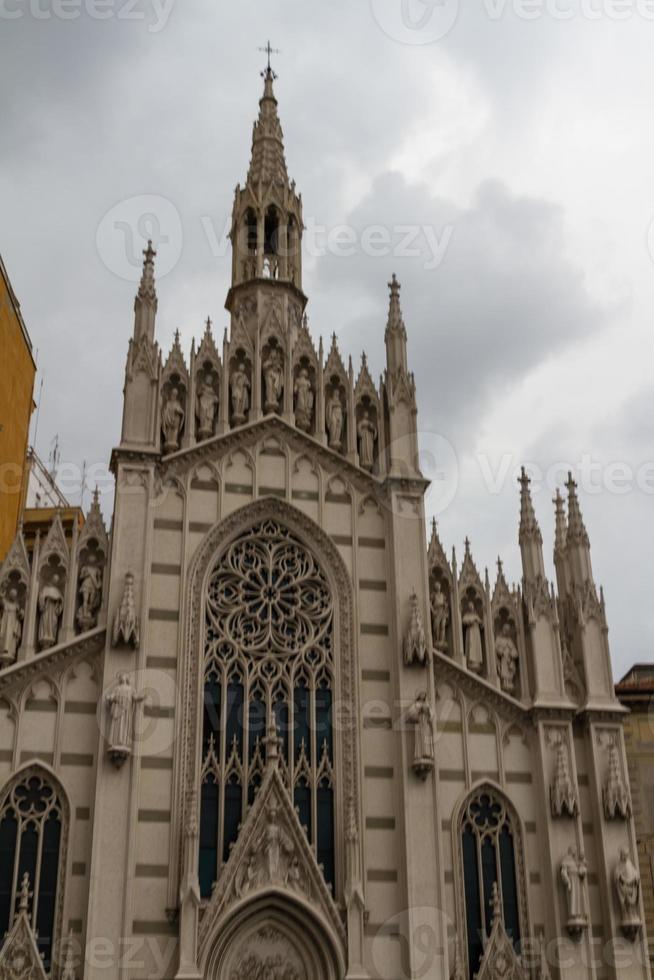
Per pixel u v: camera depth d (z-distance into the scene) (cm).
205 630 4334
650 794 5066
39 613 4247
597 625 4666
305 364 4909
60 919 3812
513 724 4453
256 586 4453
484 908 4166
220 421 4688
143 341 4669
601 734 4462
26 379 5909
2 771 3975
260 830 4006
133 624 4131
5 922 3816
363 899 3991
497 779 4356
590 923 4184
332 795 4212
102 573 4344
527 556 4712
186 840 3916
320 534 4578
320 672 4391
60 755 4028
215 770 4147
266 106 5847
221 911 3869
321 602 4497
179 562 4397
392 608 4497
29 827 3944
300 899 3925
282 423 4728
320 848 4134
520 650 4588
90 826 3934
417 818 4131
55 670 4138
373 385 4928
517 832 4291
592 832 4359
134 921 3838
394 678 4372
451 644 4547
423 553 4559
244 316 5325
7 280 5566
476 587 4666
